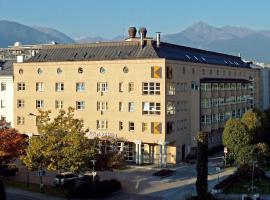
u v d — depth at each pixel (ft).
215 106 339.77
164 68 270.05
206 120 321.93
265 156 257.75
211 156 315.58
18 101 321.11
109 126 287.69
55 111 306.35
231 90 376.48
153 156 280.10
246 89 426.10
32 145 195.31
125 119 282.15
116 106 284.82
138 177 239.50
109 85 287.07
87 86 294.46
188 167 270.87
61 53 313.73
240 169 237.04
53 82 306.96
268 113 329.52
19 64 319.27
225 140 259.60
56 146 191.72
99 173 249.14
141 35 289.74
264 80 530.27
